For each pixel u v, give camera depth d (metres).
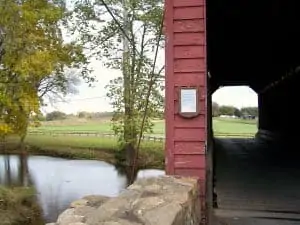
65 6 18.53
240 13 9.65
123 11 20.09
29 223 12.91
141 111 19.64
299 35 12.21
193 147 4.34
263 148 17.53
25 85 16.31
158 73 19.31
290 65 16.86
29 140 36.31
